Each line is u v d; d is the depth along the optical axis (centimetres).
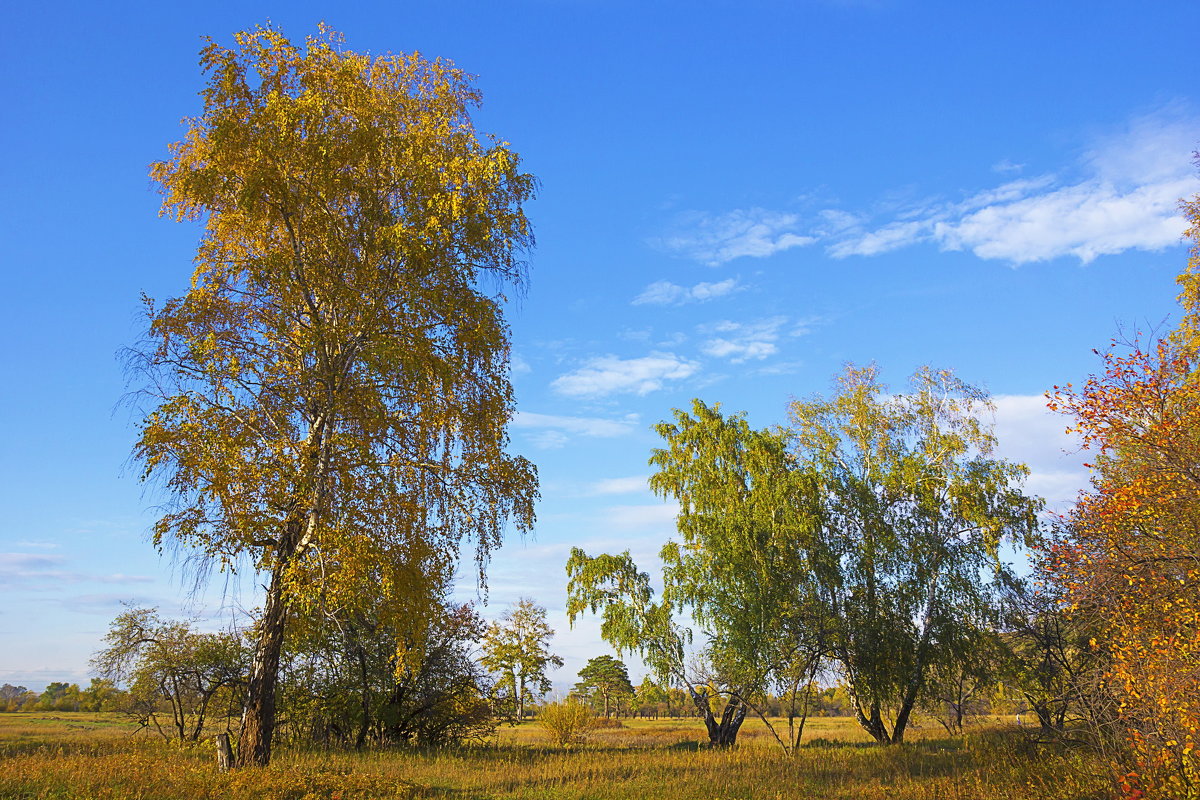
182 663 2283
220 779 1269
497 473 1611
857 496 2678
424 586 1527
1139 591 1262
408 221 1569
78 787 1181
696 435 2997
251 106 1523
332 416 1486
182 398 1348
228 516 1345
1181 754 1161
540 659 4434
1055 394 1352
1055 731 1759
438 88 1756
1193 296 1845
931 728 3428
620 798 1436
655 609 2895
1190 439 1250
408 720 2511
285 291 1507
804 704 2319
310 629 1602
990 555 2497
